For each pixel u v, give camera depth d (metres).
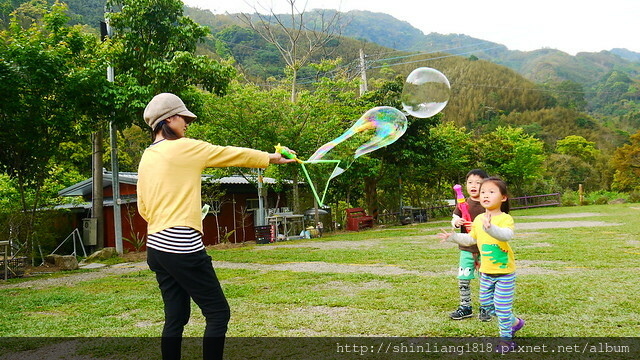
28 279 7.56
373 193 18.12
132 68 10.05
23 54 8.03
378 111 3.43
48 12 9.54
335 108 14.18
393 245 9.40
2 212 9.55
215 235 14.05
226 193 14.66
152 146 2.37
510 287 2.87
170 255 2.18
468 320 3.38
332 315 3.71
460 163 22.66
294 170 13.89
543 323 3.25
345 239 11.80
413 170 20.00
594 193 30.58
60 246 11.52
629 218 13.56
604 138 54.28
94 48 10.09
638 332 2.99
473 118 57.72
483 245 3.05
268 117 12.98
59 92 8.76
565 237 9.09
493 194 3.01
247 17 18.17
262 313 3.89
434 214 21.89
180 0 10.62
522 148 25.58
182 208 2.22
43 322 3.97
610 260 6.01
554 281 4.67
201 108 11.01
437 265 6.22
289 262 7.45
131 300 4.83
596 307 3.62
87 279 7.03
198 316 3.97
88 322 3.91
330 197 18.92
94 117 9.70
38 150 8.98
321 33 21.84
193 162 2.29
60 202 12.43
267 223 13.41
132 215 13.11
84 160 16.92
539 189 27.80
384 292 4.50
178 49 10.66
